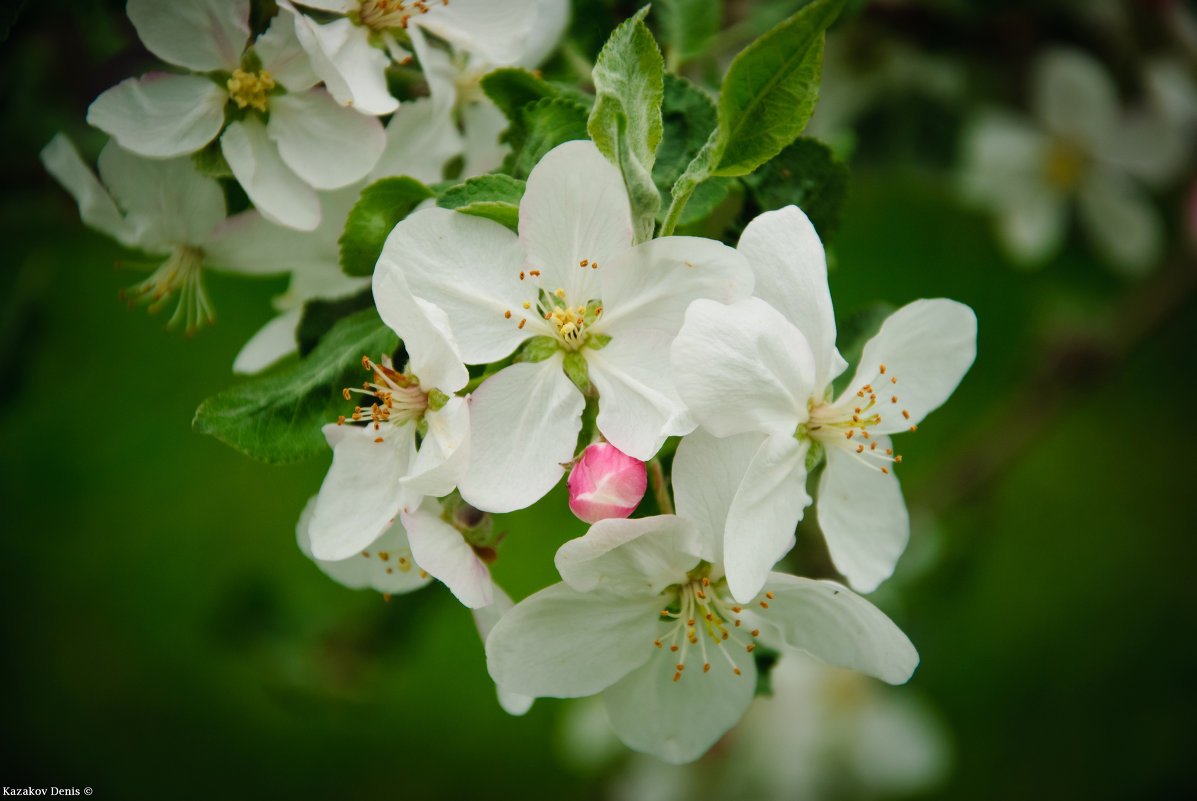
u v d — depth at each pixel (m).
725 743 0.38
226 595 0.35
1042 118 0.42
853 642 0.24
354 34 0.25
